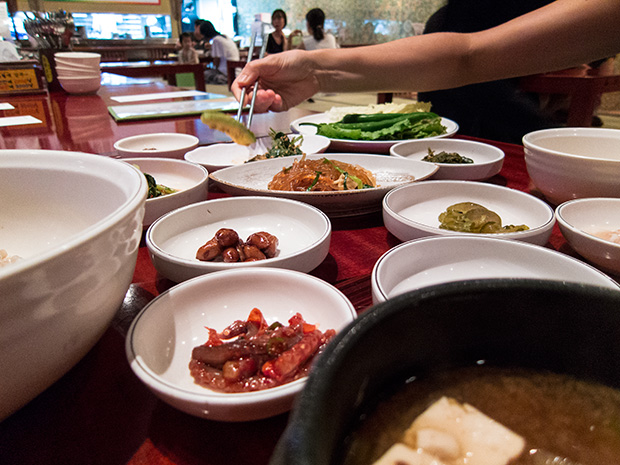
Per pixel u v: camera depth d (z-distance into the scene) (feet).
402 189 3.19
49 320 1.15
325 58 6.61
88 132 6.23
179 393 1.33
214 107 7.92
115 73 15.87
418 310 0.90
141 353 1.59
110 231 1.24
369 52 6.45
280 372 1.50
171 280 2.31
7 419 1.45
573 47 5.22
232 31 42.34
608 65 10.36
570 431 0.88
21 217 2.03
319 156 4.06
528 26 5.40
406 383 0.93
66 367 1.36
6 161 1.97
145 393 1.57
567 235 2.45
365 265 2.60
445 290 0.91
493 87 8.40
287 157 4.01
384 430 0.86
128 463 1.30
